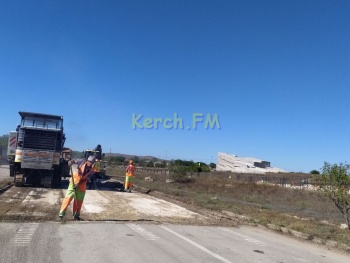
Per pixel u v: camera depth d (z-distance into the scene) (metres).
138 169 68.25
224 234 11.67
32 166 22.97
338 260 9.46
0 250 7.95
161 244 9.42
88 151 31.92
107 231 10.65
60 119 23.50
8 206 14.46
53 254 7.86
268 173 66.12
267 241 11.17
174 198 22.08
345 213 13.79
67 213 13.59
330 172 13.69
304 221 15.12
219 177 48.47
